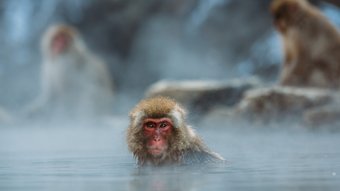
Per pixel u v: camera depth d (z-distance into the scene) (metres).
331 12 79.00
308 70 43.94
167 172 14.24
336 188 9.96
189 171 14.32
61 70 63.03
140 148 17.11
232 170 14.34
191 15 88.31
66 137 35.81
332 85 43.28
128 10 88.19
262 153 19.98
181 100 42.47
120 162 17.91
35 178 13.26
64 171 15.09
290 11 44.62
